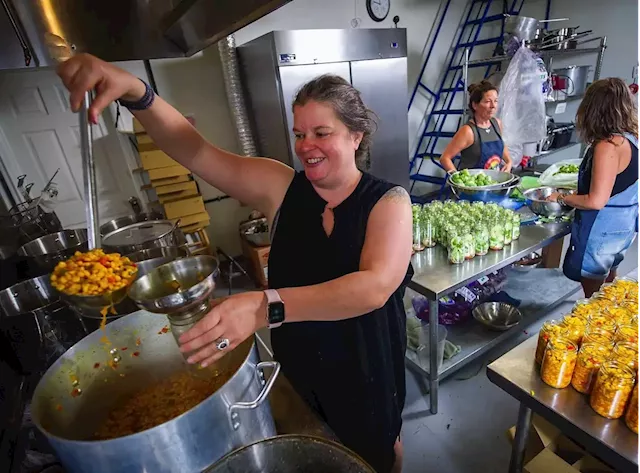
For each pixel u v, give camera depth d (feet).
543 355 3.60
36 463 2.90
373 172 11.85
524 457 4.37
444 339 6.23
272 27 11.40
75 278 2.69
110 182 10.44
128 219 8.57
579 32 14.85
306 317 2.37
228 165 3.65
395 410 3.69
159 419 2.85
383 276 2.55
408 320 7.09
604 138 5.60
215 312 2.12
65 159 9.91
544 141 13.23
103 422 2.93
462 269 5.57
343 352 3.34
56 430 2.54
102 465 1.98
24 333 3.74
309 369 3.54
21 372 3.66
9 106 9.06
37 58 5.06
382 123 11.46
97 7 4.03
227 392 2.23
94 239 2.99
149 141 8.77
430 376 5.91
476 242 5.85
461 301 7.37
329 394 3.56
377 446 3.66
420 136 15.90
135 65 9.91
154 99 3.21
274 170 3.63
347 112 2.80
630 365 3.07
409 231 2.88
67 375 2.84
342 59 10.09
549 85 12.89
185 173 9.32
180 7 3.54
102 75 2.77
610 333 3.57
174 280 2.69
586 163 6.02
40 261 5.57
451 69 15.16
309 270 3.18
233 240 12.45
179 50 5.23
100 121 10.00
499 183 7.29
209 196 11.78
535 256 9.37
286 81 9.43
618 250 6.38
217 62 10.91
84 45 4.81
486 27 16.07
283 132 9.91
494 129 9.41
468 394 6.44
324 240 3.09
